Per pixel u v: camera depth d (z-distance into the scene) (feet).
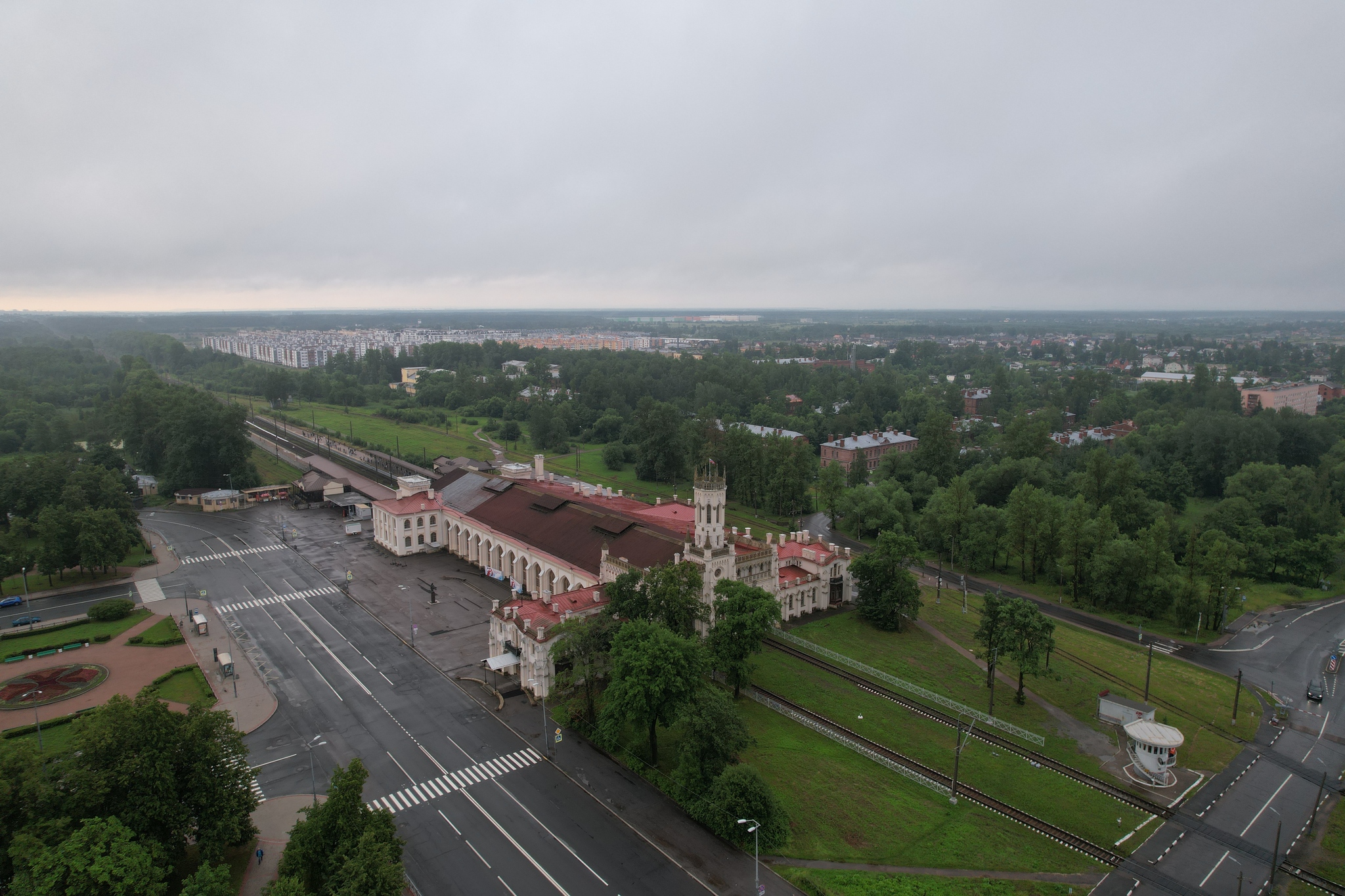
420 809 261.85
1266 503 616.39
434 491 611.88
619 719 276.82
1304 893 232.12
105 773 203.10
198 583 494.18
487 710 329.93
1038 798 276.41
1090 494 599.16
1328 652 411.75
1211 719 337.11
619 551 422.00
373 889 183.93
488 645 396.78
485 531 515.09
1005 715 335.88
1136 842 253.44
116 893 180.24
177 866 222.48
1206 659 402.72
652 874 231.91
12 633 400.26
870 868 236.02
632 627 288.92
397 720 320.91
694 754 260.21
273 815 257.34
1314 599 497.87
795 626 428.56
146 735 211.82
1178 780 289.94
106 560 492.13
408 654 385.70
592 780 279.90
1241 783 289.12
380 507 580.30
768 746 301.63
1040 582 527.81
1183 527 599.16
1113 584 470.80
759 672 369.91
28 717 318.45
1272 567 534.37
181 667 365.61
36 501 597.93
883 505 614.34
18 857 180.34
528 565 471.62
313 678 358.84
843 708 337.93
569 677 312.29
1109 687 365.81
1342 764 303.48
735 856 240.94
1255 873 240.12
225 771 225.76
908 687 358.23
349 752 296.71
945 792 277.64
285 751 297.12
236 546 579.07
